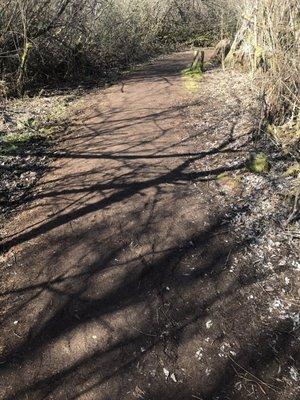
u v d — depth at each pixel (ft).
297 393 8.71
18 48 25.21
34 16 26.40
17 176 16.38
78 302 10.77
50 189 15.31
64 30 28.71
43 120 21.33
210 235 12.51
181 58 36.70
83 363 9.41
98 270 11.60
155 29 42.52
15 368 9.37
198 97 22.84
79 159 17.13
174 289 10.98
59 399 8.77
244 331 9.93
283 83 15.93
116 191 14.66
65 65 29.12
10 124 20.57
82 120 21.27
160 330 10.02
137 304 10.62
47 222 13.55
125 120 20.67
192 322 10.18
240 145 16.76
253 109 19.43
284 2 16.83
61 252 12.32
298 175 14.01
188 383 8.96
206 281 11.14
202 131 18.57
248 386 8.86
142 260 11.80
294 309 10.37
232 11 40.57
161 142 17.90
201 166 15.79
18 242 12.89
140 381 9.04
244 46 26.66
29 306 10.78
